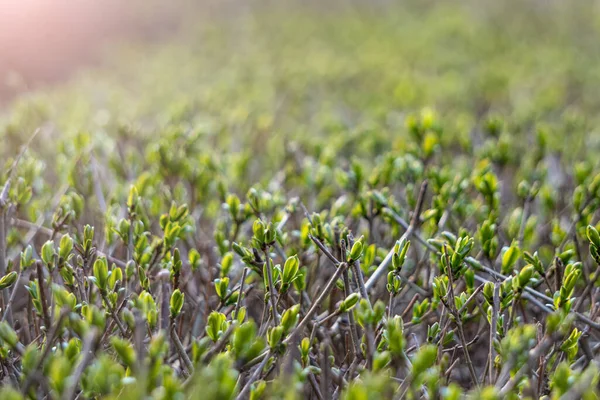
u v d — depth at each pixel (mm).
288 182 920
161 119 1281
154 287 722
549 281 732
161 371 598
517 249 669
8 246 760
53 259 677
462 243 670
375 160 1015
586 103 1611
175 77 1870
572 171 967
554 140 1084
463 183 800
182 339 711
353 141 1083
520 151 1065
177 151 899
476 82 1703
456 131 1175
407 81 1577
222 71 1892
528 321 731
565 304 651
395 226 771
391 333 604
